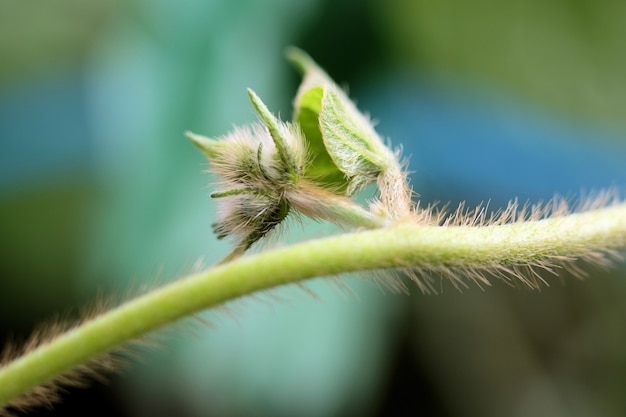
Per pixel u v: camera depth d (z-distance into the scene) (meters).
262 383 0.27
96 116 0.35
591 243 0.16
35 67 0.42
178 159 0.27
